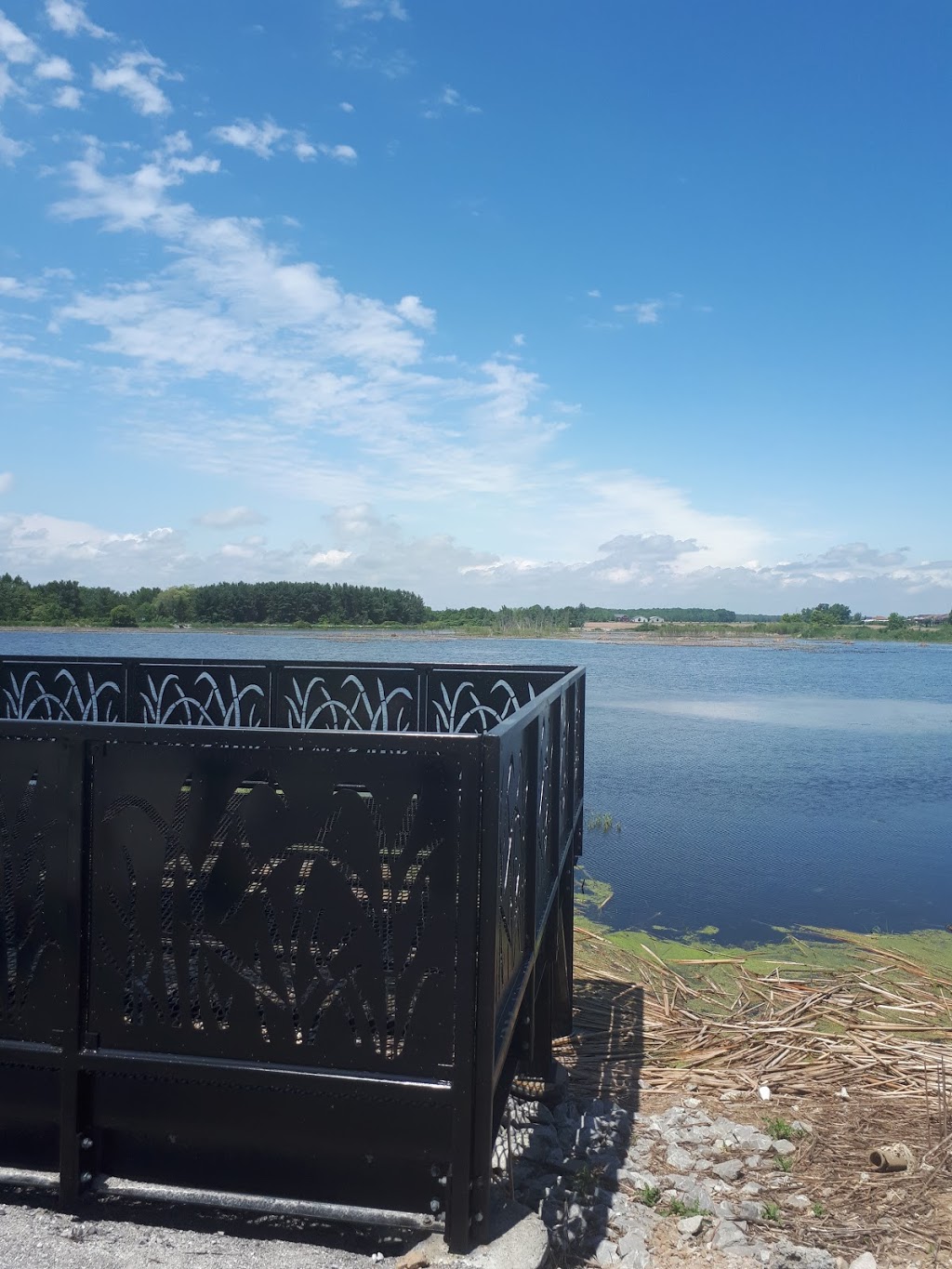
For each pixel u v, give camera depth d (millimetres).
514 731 2725
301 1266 2484
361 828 2486
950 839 11406
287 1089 2508
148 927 2559
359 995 2496
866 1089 4832
